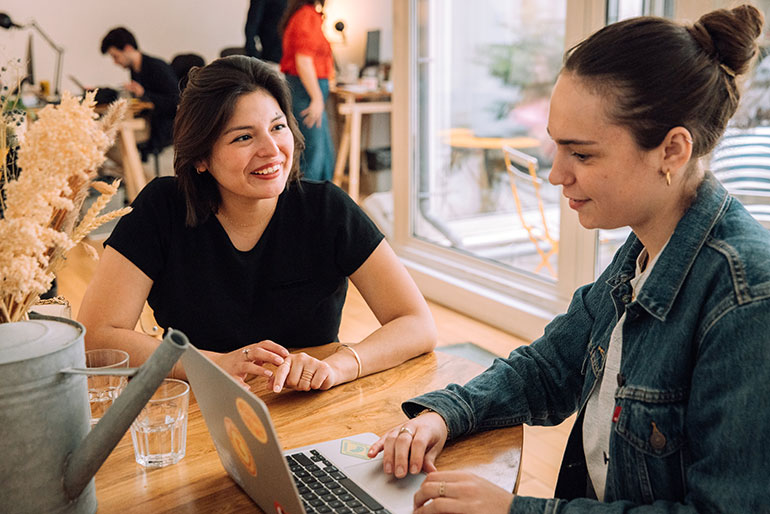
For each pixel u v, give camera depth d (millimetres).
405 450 1022
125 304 1505
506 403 1169
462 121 3961
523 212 3639
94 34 5922
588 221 952
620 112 864
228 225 1571
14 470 833
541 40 3367
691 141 875
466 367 1402
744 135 2416
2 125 929
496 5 3609
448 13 3932
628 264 1054
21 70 1047
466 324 3740
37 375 826
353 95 5352
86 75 5953
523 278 3678
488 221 3893
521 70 3508
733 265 849
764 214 2406
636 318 962
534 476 2260
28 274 822
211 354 1376
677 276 904
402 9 4168
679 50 863
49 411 844
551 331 1241
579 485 1148
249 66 1462
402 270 1614
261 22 5180
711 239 896
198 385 926
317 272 1625
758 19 884
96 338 1460
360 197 5703
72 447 877
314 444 1100
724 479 805
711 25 883
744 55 879
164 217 1560
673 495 915
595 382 1087
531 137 3512
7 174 945
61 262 949
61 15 5789
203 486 1006
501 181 3754
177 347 811
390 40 6398
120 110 969
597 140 883
